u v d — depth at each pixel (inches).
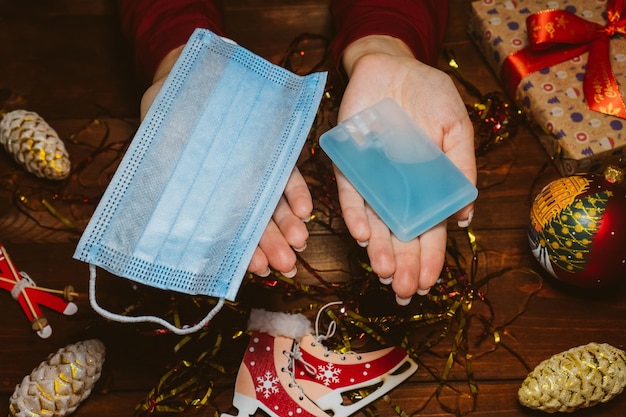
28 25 55.7
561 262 40.4
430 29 49.8
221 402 40.8
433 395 40.9
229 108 39.6
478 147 49.2
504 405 40.6
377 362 40.7
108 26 55.6
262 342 41.2
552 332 42.9
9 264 44.1
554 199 40.1
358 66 43.7
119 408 40.8
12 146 46.4
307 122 39.9
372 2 49.6
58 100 52.2
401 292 36.9
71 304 43.3
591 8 52.2
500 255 45.5
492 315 42.8
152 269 36.1
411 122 40.3
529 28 48.5
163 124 38.3
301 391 39.8
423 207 37.3
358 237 37.4
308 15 55.7
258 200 37.9
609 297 43.8
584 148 45.8
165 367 41.9
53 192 47.9
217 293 35.9
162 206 36.9
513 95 50.7
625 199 39.4
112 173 48.8
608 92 47.0
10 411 38.9
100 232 35.7
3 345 42.9
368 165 38.8
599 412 40.1
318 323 43.2
